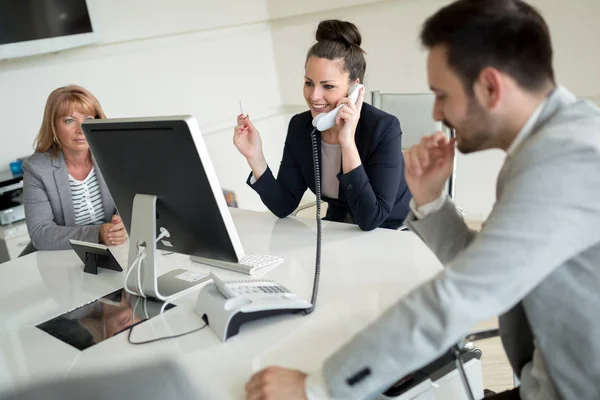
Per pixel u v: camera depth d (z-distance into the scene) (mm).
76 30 3494
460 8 969
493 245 904
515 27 935
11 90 3367
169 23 4051
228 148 4551
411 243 1741
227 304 1308
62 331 1440
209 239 1470
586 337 952
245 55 4598
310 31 4527
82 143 2260
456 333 925
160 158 1410
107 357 1282
